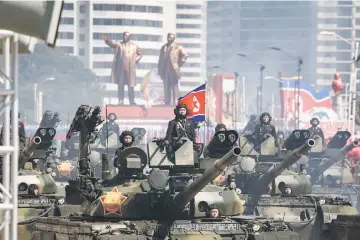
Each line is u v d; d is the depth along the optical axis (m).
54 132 151.38
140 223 117.94
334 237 137.62
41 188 149.62
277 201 153.75
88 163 137.75
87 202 122.81
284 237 119.44
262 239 118.31
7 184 82.31
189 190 115.81
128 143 124.62
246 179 154.12
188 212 119.94
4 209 81.12
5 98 81.19
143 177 123.38
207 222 119.06
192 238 116.44
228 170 154.50
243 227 119.44
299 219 152.00
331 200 153.75
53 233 120.44
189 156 121.25
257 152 160.50
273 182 154.38
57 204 143.12
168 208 119.31
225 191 122.25
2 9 75.75
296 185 154.38
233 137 122.62
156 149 121.81
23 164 145.25
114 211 119.69
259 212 152.62
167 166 121.25
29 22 76.62
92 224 116.00
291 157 147.38
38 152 151.75
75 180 140.00
